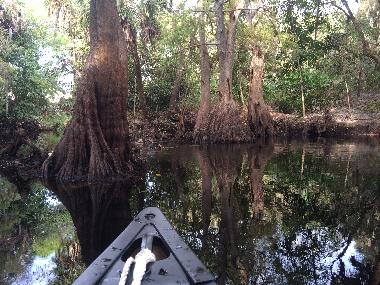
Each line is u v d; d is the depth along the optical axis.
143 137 19.66
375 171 11.09
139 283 2.70
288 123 23.22
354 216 6.91
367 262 4.81
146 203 7.84
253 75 21.11
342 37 15.22
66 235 6.14
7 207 7.91
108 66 10.34
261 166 12.33
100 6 10.37
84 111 10.13
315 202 7.85
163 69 23.73
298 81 23.45
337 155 14.49
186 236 5.80
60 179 10.20
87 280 3.00
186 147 18.00
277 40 19.50
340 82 23.47
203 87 20.50
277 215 6.96
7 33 17.55
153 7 22.45
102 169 10.06
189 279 3.00
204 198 8.23
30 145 13.44
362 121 22.14
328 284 4.16
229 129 19.52
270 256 5.04
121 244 3.83
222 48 20.00
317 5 14.38
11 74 16.33
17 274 4.71
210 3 20.81
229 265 4.69
